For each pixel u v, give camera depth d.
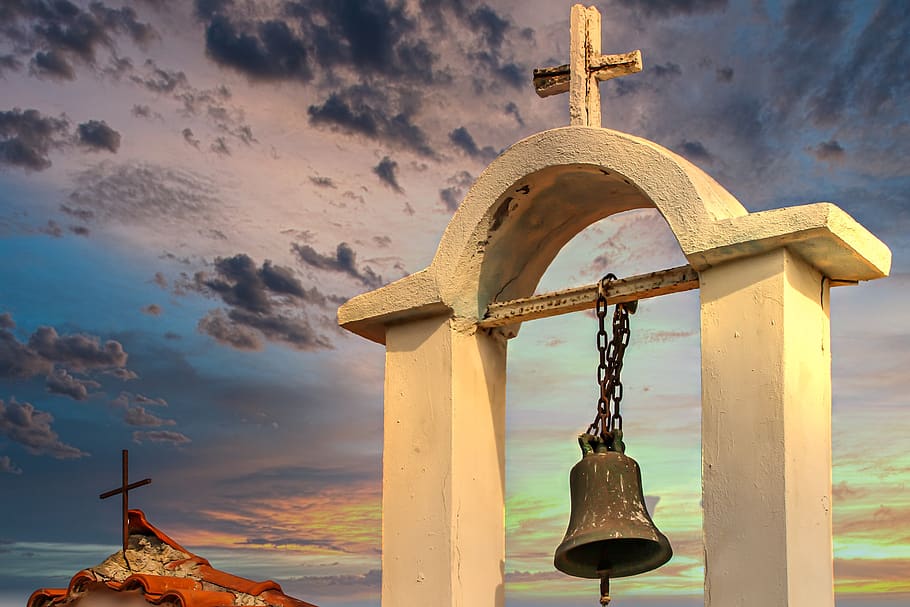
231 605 8.99
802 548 7.43
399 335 9.08
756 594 7.33
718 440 7.64
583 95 8.74
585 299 8.55
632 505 8.14
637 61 8.66
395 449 8.90
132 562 9.45
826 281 8.12
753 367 7.63
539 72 9.05
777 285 7.65
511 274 9.12
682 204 7.90
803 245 7.70
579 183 8.59
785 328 7.59
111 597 9.07
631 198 8.71
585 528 8.05
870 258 7.90
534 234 9.01
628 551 8.39
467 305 8.91
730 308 7.78
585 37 8.85
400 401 8.95
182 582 9.22
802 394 7.68
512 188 8.62
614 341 8.48
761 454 7.50
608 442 8.33
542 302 8.73
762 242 7.65
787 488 7.39
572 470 8.32
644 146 8.09
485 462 8.87
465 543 8.59
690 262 7.90
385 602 8.69
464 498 8.66
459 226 8.80
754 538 7.41
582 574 8.41
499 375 9.09
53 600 9.30
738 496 7.51
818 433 7.79
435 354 8.88
